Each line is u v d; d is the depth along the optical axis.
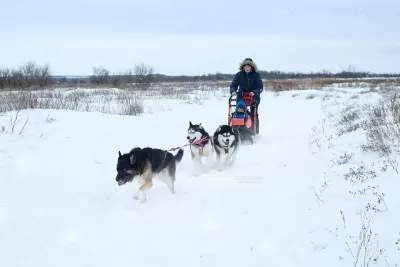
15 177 5.98
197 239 4.28
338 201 4.87
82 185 6.03
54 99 16.23
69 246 4.09
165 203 5.49
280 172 6.89
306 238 4.04
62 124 9.80
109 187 6.05
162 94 24.30
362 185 5.22
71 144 8.19
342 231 4.02
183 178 6.90
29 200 5.25
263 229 4.41
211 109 17.48
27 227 4.48
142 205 5.41
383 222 3.99
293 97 24.22
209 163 7.73
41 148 7.62
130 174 5.39
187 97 23.39
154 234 4.43
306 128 12.02
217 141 7.53
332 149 7.92
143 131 10.43
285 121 14.02
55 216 4.84
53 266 3.70
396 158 5.96
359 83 35.19
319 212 4.64
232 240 4.21
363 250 3.57
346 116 11.30
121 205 5.38
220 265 3.70
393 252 3.42
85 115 11.36
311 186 5.73
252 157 8.38
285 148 9.02
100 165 7.14
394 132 7.40
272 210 4.95
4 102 12.41
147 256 3.91
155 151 5.79
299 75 65.62
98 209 5.18
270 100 23.11
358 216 4.29
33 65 33.22
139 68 35.38
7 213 4.79
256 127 10.48
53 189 5.73
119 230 4.54
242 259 3.78
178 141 9.80
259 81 10.26
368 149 6.90
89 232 4.46
